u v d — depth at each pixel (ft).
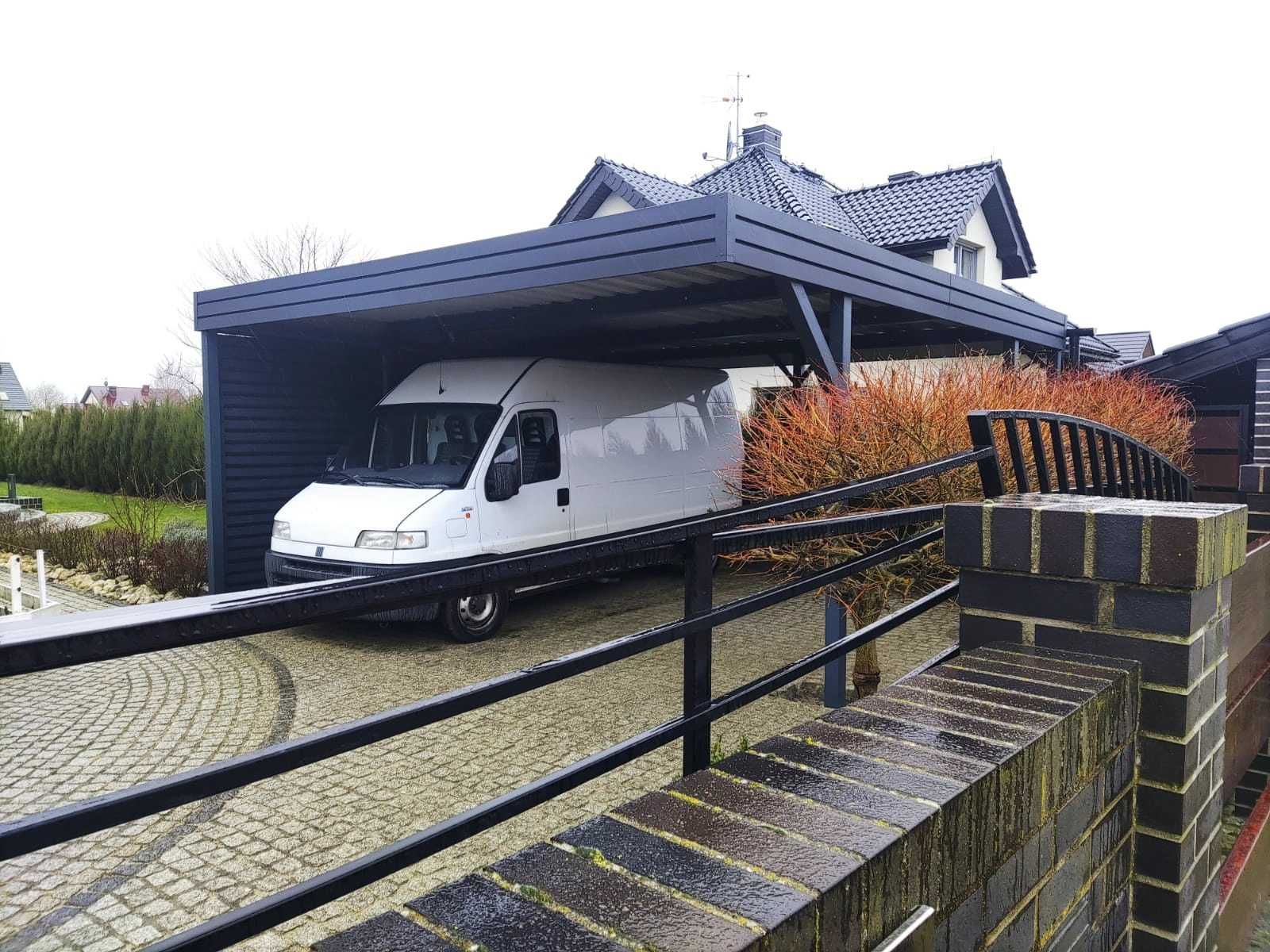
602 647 4.00
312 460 30.42
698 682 4.73
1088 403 22.43
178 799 2.55
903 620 6.54
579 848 3.03
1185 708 5.42
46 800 13.96
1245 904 8.34
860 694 16.81
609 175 49.39
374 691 19.54
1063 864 4.60
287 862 11.73
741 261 16.62
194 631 2.57
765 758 3.92
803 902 2.67
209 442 27.58
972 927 3.71
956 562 6.33
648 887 2.76
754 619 26.55
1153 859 5.59
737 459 30.76
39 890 11.07
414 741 16.11
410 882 11.22
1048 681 5.12
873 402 16.56
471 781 14.29
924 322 25.18
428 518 22.11
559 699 18.57
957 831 3.55
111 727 17.44
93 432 65.00
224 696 19.38
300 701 18.88
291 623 2.83
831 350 19.98
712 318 26.89
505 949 2.41
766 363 38.34
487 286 20.10
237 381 28.30
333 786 14.15
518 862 2.93
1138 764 5.59
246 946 9.87
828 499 5.58
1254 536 10.57
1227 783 7.86
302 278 24.13
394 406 26.32
